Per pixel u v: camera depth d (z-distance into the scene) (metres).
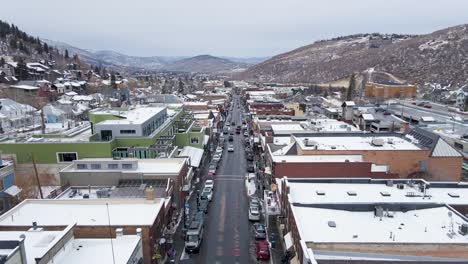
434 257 29.12
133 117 71.94
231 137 115.06
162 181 51.19
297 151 60.97
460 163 55.28
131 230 35.06
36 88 162.75
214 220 53.31
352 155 55.78
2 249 25.25
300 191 42.84
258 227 48.56
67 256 30.06
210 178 73.56
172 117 89.44
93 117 72.25
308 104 151.75
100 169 52.25
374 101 173.25
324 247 29.48
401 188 43.50
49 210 40.16
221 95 198.88
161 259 40.09
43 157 60.94
